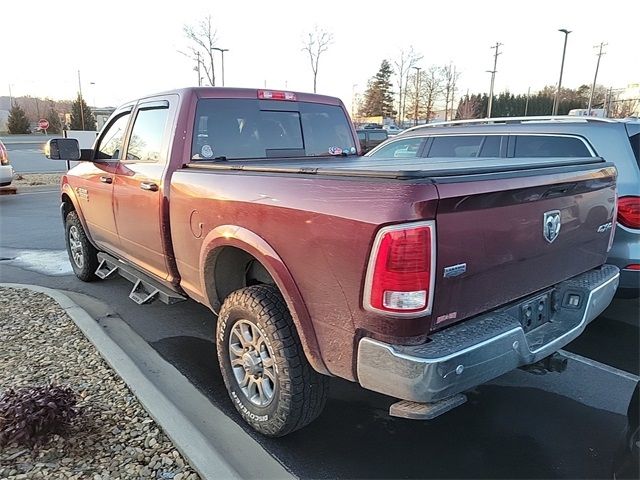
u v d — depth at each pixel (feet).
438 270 7.11
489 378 7.79
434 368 6.99
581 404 11.41
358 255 7.25
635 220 14.30
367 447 9.82
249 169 9.86
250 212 9.20
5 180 42.88
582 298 9.82
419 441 10.04
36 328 14.48
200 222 10.71
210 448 8.99
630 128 15.14
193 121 12.37
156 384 11.98
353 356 7.70
